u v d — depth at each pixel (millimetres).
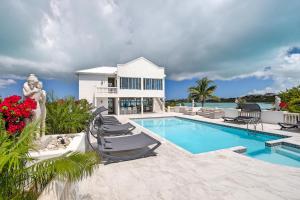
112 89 21859
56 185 2289
